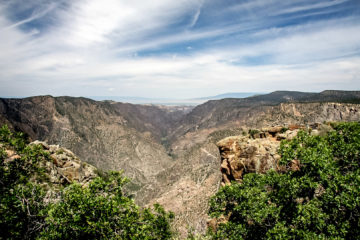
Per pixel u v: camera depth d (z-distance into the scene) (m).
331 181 14.24
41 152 16.91
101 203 12.26
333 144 18.27
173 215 17.17
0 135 15.08
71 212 11.95
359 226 12.64
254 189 17.42
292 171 16.89
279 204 16.16
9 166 15.16
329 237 12.20
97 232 12.23
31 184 14.71
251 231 16.41
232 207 19.55
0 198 12.69
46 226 13.46
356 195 12.95
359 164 16.62
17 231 12.45
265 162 32.03
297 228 13.81
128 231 12.84
